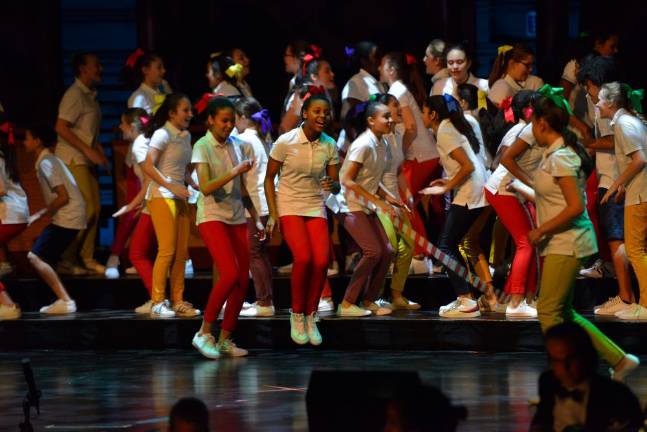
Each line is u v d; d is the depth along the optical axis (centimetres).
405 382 982
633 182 1820
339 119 2325
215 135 1825
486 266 1998
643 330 1808
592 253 1527
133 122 2191
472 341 1883
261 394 1556
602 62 1942
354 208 1930
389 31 3036
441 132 1889
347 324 1920
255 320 1948
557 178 1488
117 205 2433
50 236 2125
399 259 2033
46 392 1606
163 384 1645
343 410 986
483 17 3569
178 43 2986
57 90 2966
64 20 3625
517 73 2075
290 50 2278
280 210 1850
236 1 3070
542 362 1766
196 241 2380
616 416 1120
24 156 2420
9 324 2022
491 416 1387
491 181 1888
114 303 2212
